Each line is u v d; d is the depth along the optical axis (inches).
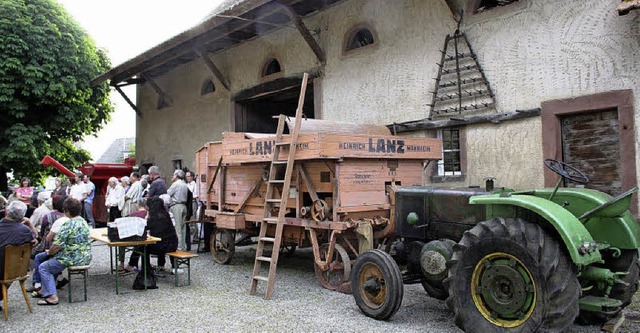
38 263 243.4
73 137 675.4
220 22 403.9
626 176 257.3
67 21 613.3
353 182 243.8
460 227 192.1
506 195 164.1
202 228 399.9
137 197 403.9
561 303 140.9
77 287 261.6
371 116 387.9
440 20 344.2
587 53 272.1
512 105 304.5
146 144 681.0
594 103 268.5
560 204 174.6
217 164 323.3
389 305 183.9
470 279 159.9
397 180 264.2
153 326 188.4
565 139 288.0
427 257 186.9
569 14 279.7
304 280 267.9
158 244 263.9
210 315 201.8
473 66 323.0
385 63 378.6
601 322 173.9
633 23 255.3
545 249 144.9
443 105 340.8
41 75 565.3
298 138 241.8
